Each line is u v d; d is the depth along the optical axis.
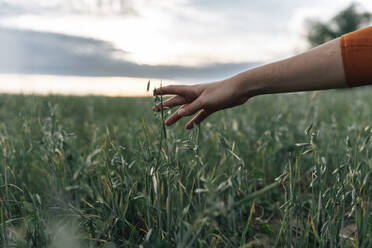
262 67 1.00
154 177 1.09
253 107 3.92
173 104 1.23
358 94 5.99
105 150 1.41
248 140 2.36
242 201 0.66
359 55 0.84
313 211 1.19
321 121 2.67
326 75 0.89
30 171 1.90
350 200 1.42
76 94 6.38
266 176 2.08
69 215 1.27
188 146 1.12
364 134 1.23
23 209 1.31
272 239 1.42
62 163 1.61
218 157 1.80
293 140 2.20
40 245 1.12
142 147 1.23
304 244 1.16
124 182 1.31
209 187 0.77
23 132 2.00
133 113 4.14
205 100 1.09
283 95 4.51
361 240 1.11
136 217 1.39
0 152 1.69
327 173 1.30
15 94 5.00
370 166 1.22
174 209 1.24
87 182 1.63
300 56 0.93
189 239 1.03
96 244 1.21
